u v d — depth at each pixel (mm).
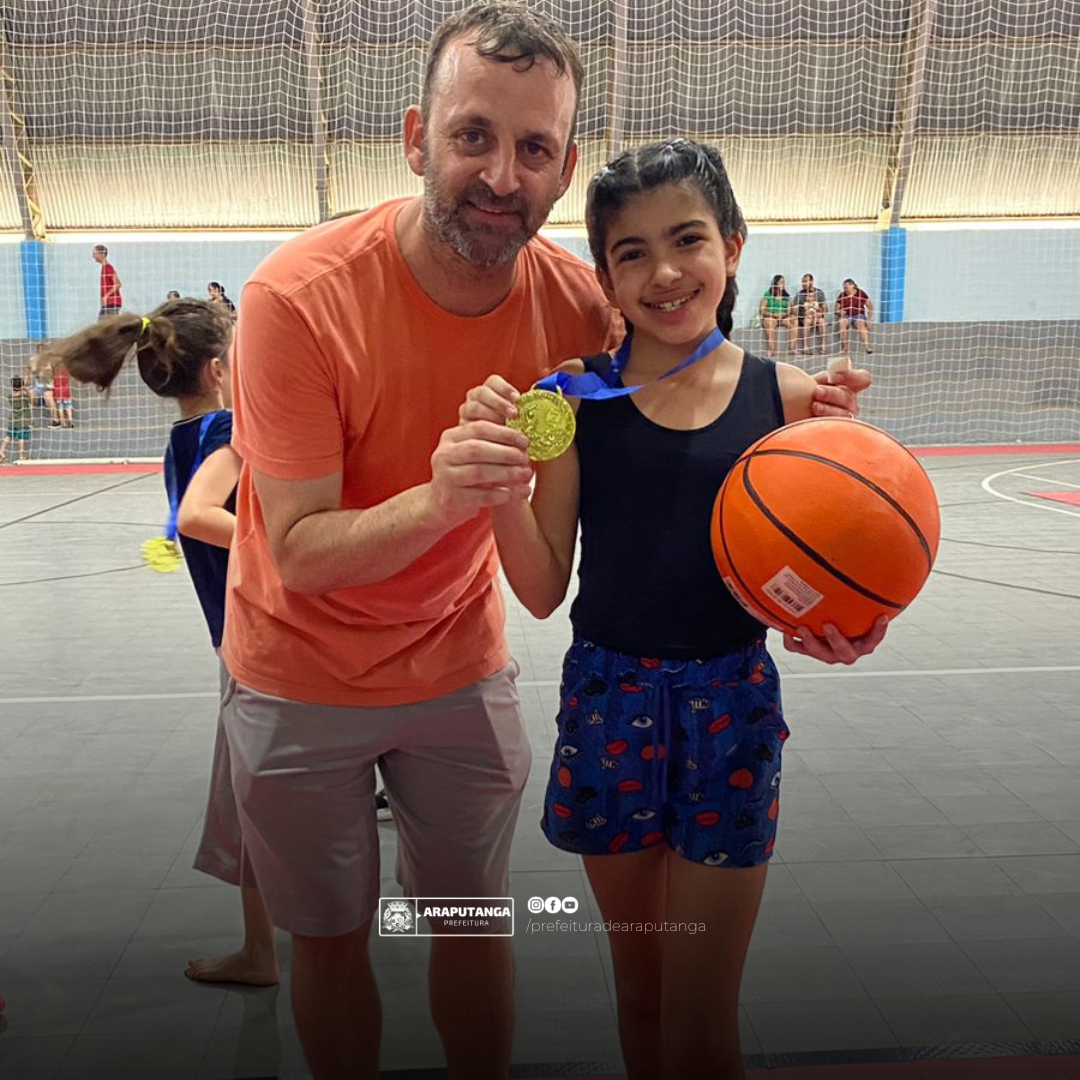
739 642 1485
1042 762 3146
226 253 12094
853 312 11617
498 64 1206
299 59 11266
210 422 1914
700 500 1457
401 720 1533
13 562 6305
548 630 4746
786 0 11258
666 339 1447
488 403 1217
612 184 1406
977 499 8234
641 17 11203
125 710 3709
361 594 1454
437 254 1324
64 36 10961
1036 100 11734
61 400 11070
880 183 12133
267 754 1513
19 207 11664
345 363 1339
